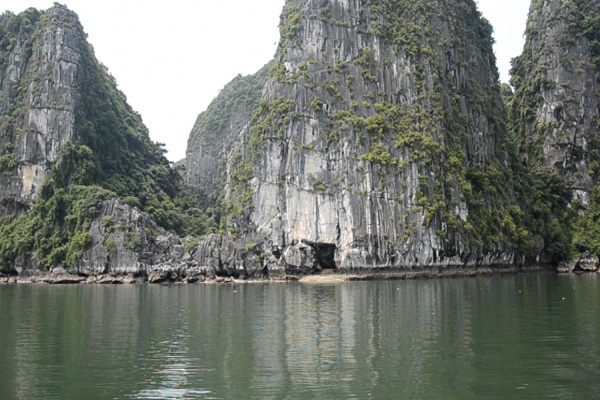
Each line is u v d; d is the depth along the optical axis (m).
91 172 87.50
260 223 82.25
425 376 21.59
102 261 76.75
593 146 102.75
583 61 105.88
